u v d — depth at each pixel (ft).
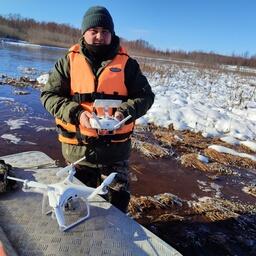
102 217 7.25
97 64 8.68
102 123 7.72
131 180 15.75
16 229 6.67
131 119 8.35
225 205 14.17
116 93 8.70
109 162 9.11
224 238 11.91
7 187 7.84
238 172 18.16
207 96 41.16
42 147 18.81
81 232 6.73
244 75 89.20
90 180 9.30
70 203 7.25
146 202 13.56
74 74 8.63
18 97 30.76
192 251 11.16
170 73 67.31
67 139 9.04
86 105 8.60
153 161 18.26
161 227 12.25
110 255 6.22
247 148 22.07
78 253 6.19
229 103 36.91
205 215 13.26
